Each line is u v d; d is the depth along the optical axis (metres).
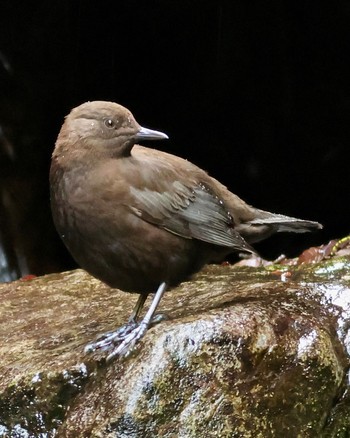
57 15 10.91
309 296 4.92
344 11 11.18
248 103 11.56
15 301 6.20
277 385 4.31
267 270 6.55
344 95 11.44
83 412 4.37
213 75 11.47
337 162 11.60
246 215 5.32
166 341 4.35
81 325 5.43
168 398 4.24
